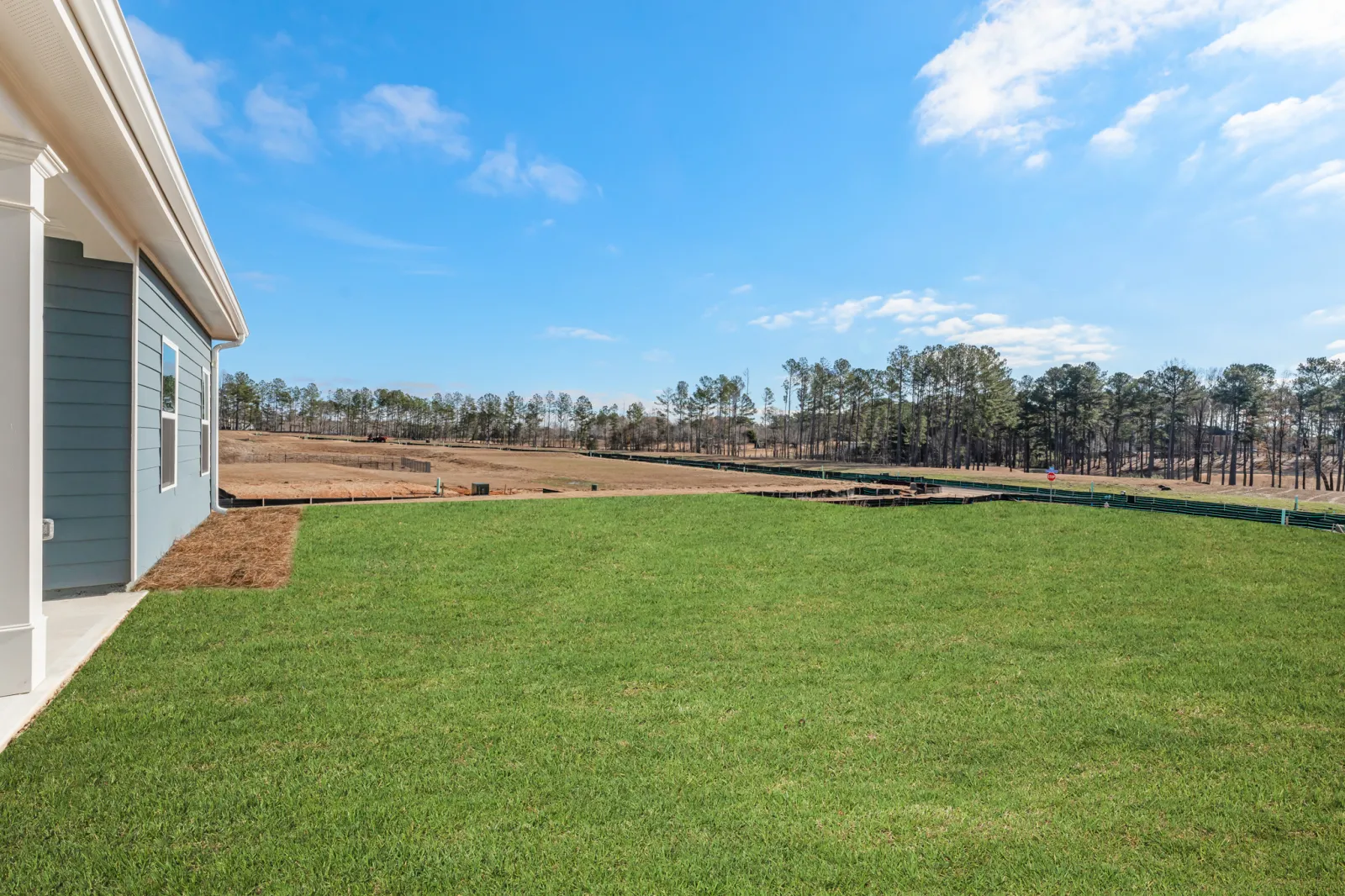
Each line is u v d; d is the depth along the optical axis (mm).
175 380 9133
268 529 10727
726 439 106938
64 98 4266
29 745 3602
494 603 7250
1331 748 4254
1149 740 4336
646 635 6410
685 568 9445
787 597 8172
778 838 3070
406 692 4664
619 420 114125
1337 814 3416
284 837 2881
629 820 3162
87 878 2561
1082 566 10570
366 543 9812
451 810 3158
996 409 64875
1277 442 64312
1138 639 6805
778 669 5609
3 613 4184
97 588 6875
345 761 3609
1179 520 15477
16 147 4117
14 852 2691
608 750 3926
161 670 4793
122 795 3148
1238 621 7531
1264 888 2816
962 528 14047
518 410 116375
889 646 6418
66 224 5957
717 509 14953
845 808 3375
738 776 3676
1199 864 2975
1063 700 5055
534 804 3270
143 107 4625
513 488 29688
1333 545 12781
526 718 4332
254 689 4551
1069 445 77062
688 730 4277
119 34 3896
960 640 6688
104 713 4035
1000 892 2752
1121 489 41375
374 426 124625
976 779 3750
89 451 6809
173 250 7547
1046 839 3150
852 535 12781
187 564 8141
